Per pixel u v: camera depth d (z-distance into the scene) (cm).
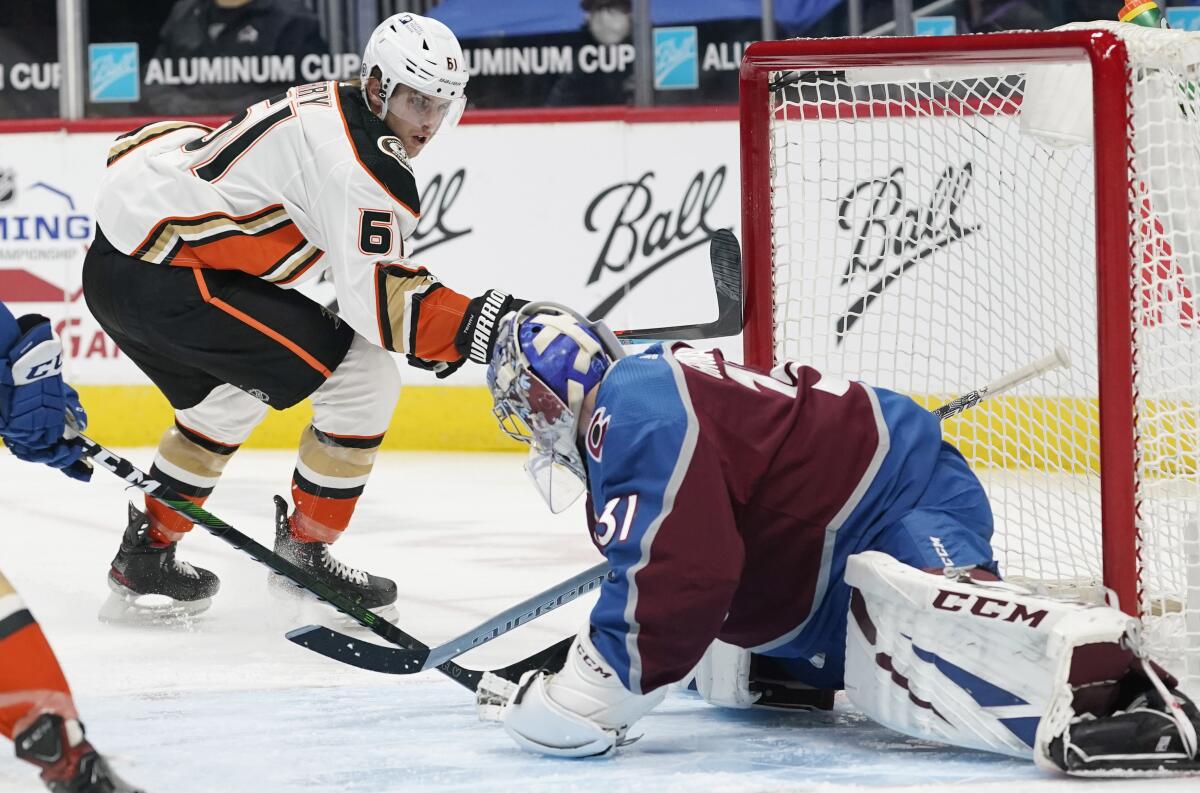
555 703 511
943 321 1046
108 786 415
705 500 494
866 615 521
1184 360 672
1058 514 871
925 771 495
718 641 594
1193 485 669
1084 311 1037
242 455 1578
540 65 1641
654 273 1583
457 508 1227
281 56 1673
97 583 927
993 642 491
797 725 581
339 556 1018
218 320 769
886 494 531
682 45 1622
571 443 532
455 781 491
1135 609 606
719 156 1565
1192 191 666
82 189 1633
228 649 742
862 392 543
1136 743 473
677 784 483
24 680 421
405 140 777
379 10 1659
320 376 784
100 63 1684
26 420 577
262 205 757
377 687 654
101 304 801
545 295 1600
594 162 1584
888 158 827
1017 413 930
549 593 603
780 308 793
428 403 1616
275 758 527
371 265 734
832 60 699
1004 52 636
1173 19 1509
